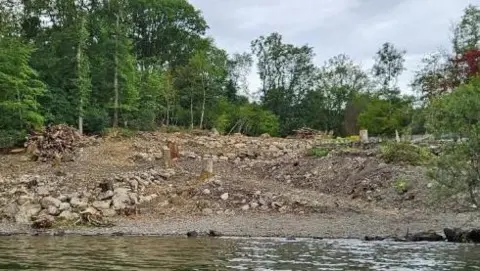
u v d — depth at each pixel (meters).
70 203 25.52
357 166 30.39
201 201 26.75
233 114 62.19
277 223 23.11
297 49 85.38
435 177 17.95
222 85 67.88
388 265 13.70
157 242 18.69
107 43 45.09
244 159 37.44
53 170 31.72
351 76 81.56
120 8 50.06
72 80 41.94
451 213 23.31
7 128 38.00
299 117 76.31
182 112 57.97
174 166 34.16
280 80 84.81
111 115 46.09
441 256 15.19
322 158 33.19
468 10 57.59
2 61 38.25
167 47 71.31
